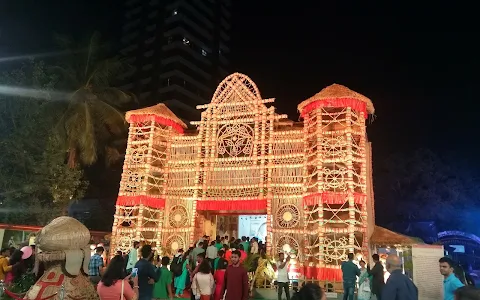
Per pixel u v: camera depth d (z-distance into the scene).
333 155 23.69
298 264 23.08
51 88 30.09
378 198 47.34
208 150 28.27
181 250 20.81
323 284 21.78
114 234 27.14
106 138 38.59
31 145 28.97
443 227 46.34
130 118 29.31
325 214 24.00
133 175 28.20
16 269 14.08
